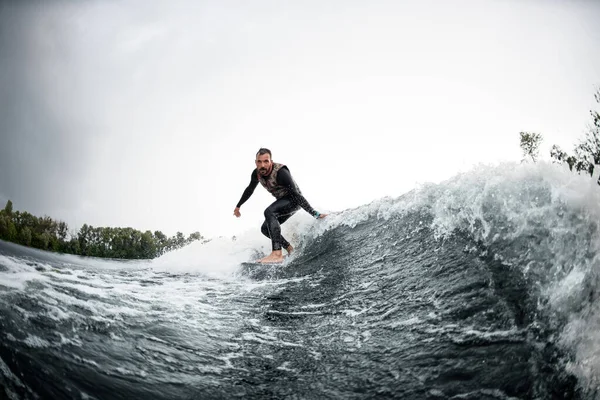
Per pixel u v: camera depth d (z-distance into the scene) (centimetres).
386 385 233
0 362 204
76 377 214
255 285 457
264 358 276
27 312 258
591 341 220
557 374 215
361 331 298
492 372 225
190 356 269
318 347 286
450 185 423
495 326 256
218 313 356
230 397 230
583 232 259
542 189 305
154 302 354
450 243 372
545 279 266
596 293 233
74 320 270
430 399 217
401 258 400
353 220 554
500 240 322
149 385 226
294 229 618
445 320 279
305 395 232
